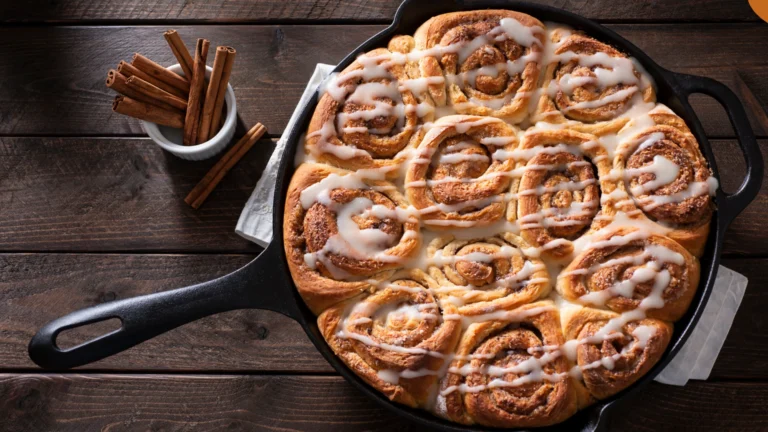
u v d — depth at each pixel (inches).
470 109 30.7
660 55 35.1
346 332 29.7
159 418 33.2
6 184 34.3
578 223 30.0
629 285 29.6
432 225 30.2
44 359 29.3
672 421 33.0
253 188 34.3
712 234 30.5
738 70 35.0
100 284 33.8
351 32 35.2
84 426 33.1
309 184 30.4
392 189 30.4
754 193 30.4
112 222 34.2
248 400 33.2
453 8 31.8
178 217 34.2
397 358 29.3
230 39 35.2
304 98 34.0
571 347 29.6
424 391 29.6
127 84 32.2
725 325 32.9
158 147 34.5
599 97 30.9
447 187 30.1
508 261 29.9
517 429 29.5
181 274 33.9
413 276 30.1
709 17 35.3
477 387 29.3
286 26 35.2
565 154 30.4
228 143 34.5
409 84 30.8
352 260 29.9
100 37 35.2
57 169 34.4
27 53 35.1
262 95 34.9
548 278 30.0
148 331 29.7
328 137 30.5
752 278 33.7
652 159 30.3
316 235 30.0
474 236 30.3
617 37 31.3
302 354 33.4
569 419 30.0
